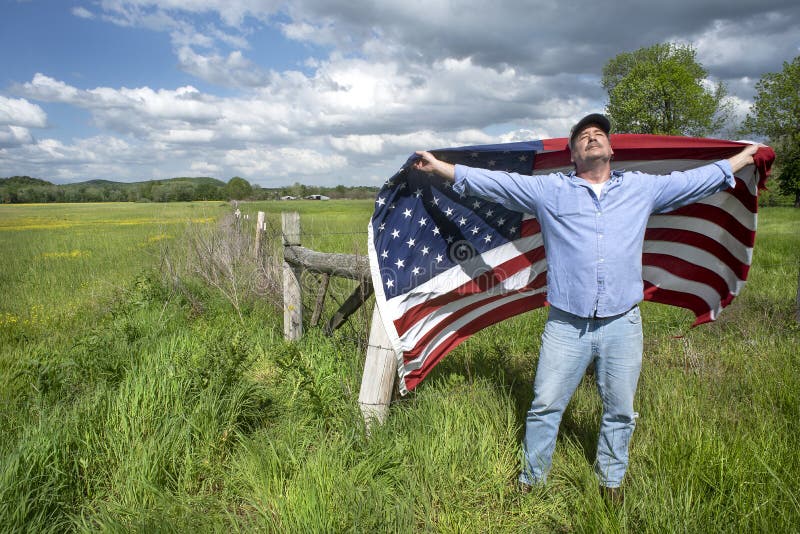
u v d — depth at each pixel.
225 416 3.57
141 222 36.41
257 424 3.78
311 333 5.44
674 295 3.91
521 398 3.95
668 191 2.71
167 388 3.75
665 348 5.09
